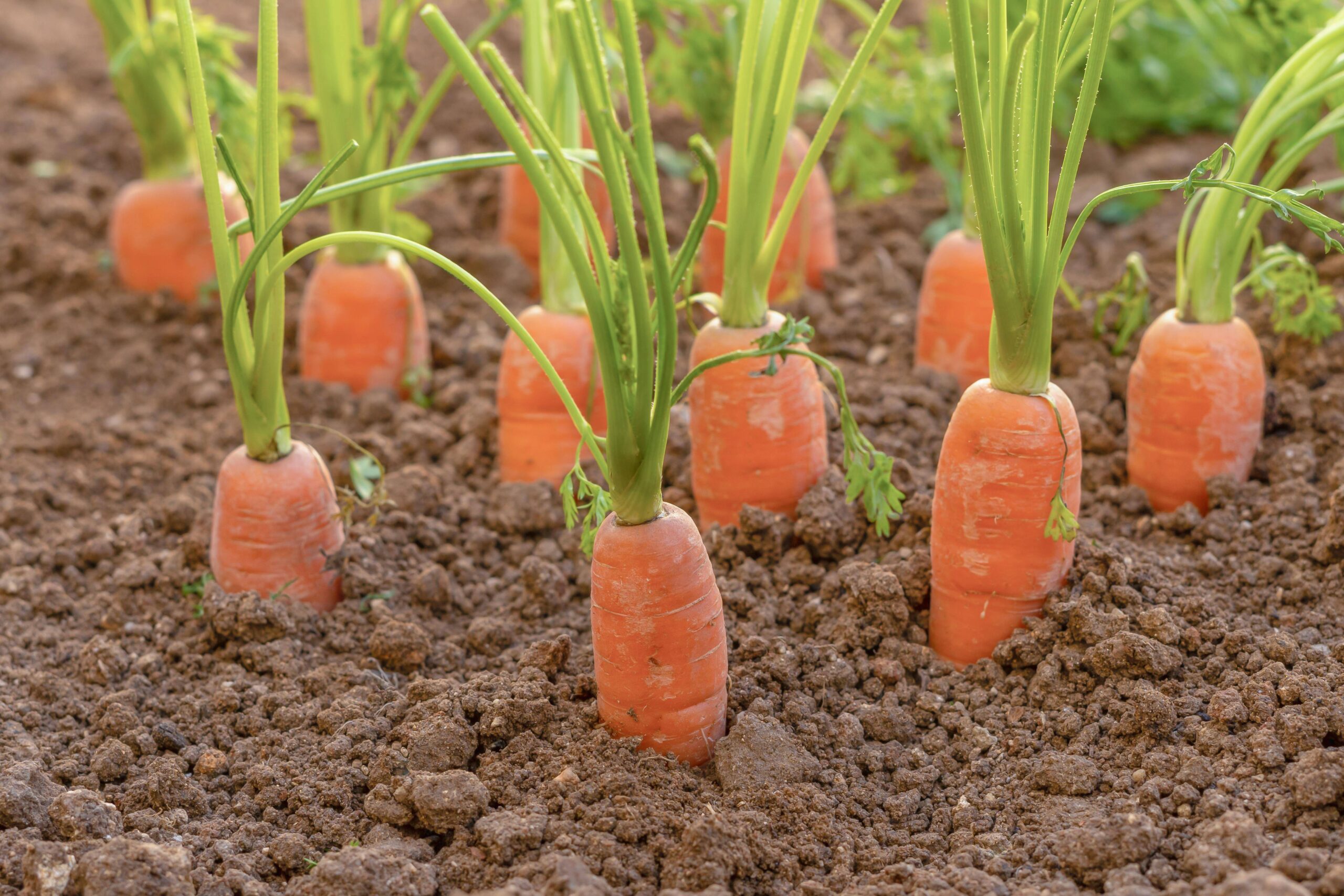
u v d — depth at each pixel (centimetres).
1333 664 90
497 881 86
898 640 94
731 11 113
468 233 123
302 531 96
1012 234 88
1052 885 85
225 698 93
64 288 120
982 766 90
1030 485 90
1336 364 104
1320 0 103
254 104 114
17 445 108
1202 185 86
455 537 101
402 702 92
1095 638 91
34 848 86
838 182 120
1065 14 91
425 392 111
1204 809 86
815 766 89
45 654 96
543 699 91
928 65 121
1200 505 99
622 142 82
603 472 88
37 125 138
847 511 97
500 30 154
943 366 108
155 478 106
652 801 88
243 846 88
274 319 93
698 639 89
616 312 85
